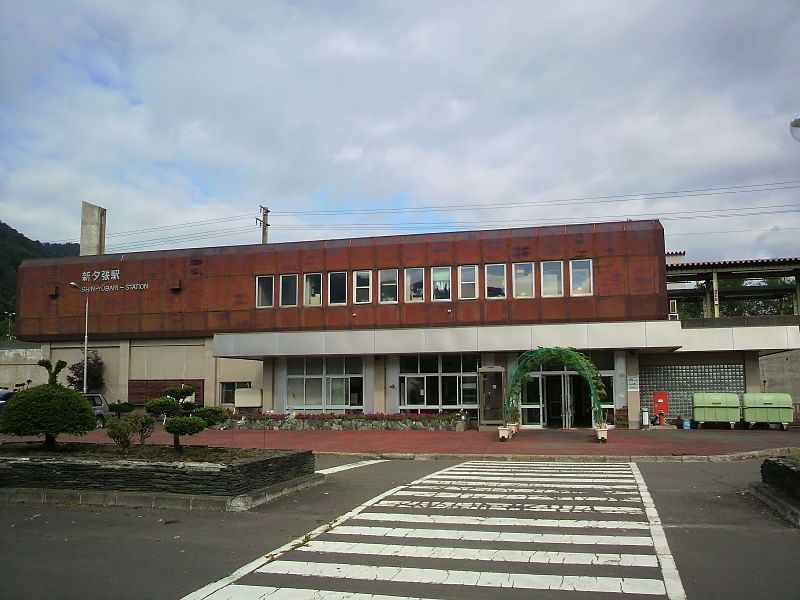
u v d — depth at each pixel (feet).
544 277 104.42
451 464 60.75
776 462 36.58
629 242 101.76
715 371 102.68
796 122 34.73
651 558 25.07
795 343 95.86
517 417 93.97
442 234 109.81
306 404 113.80
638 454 64.95
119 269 129.39
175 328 123.75
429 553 26.12
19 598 20.95
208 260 123.03
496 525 31.22
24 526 31.27
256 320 118.01
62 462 37.96
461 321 106.73
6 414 44.45
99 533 29.81
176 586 22.08
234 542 28.12
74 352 134.41
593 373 81.00
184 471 36.27
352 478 48.78
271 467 39.91
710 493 40.40
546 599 20.59
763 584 21.84
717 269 117.80
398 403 109.50
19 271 135.95
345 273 113.60
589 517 32.94
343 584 22.18
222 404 124.36
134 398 128.16
